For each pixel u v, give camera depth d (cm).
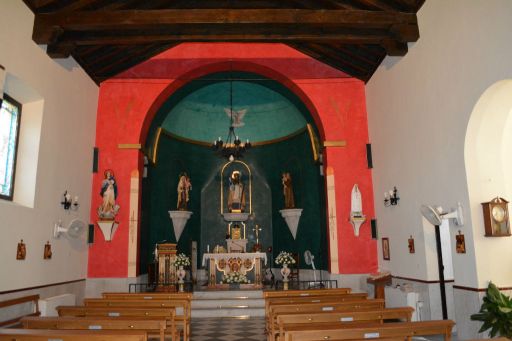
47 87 877
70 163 994
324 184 1270
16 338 474
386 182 1075
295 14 873
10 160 802
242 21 869
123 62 1175
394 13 873
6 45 727
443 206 772
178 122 1559
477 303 663
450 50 739
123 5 928
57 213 922
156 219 1406
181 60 1218
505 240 682
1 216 710
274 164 1639
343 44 1098
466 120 695
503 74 598
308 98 1231
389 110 1048
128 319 571
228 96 1593
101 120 1177
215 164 1680
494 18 614
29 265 798
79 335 468
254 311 1055
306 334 470
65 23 830
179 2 1013
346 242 1166
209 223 1642
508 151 712
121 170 1155
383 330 492
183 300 757
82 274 1067
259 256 1304
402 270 977
